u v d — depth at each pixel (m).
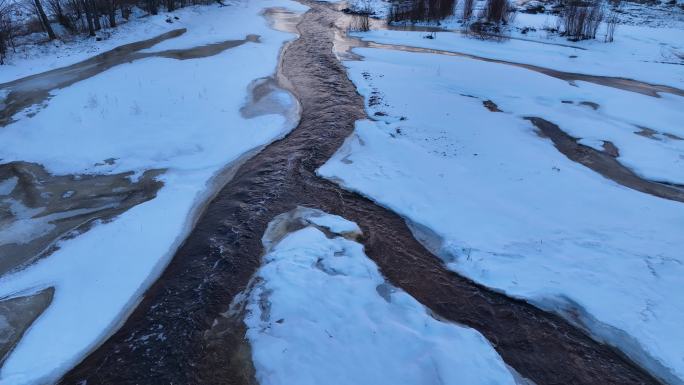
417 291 7.51
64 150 11.66
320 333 6.65
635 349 6.33
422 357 6.20
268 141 12.38
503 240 8.34
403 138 12.18
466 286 7.60
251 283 7.66
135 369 6.23
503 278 7.57
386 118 13.41
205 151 11.78
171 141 12.05
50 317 7.10
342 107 14.48
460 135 12.30
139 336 6.74
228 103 14.43
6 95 14.65
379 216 9.34
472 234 8.56
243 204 9.75
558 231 8.49
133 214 9.39
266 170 11.02
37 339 6.73
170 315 7.08
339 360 6.25
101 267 8.06
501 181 10.15
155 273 8.00
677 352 6.16
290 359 6.27
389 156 11.34
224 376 6.11
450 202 9.51
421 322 6.74
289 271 7.70
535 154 11.26
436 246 8.51
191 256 8.33
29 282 7.75
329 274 7.70
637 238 8.19
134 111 13.49
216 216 9.41
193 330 6.80
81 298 7.45
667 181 10.20
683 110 13.70
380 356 6.28
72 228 9.00
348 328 6.71
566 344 6.54
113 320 7.09
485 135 12.28
